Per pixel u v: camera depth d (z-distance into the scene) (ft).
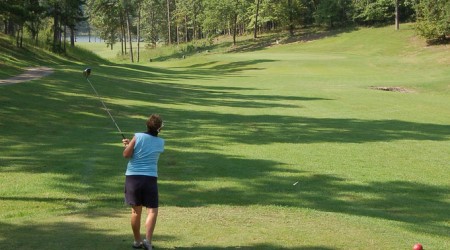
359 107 86.28
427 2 210.38
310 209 30.91
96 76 114.73
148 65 215.72
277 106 85.71
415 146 54.13
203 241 22.97
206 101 90.43
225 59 200.23
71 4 203.21
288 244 22.98
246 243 22.88
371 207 32.78
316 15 287.89
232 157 45.21
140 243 21.50
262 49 261.85
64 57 192.85
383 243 24.07
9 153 43.06
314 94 104.83
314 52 227.81
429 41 213.05
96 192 32.68
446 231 27.94
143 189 20.80
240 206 31.07
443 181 40.16
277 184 37.09
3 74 100.17
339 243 23.54
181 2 366.84
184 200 31.78
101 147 46.78
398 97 101.91
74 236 23.09
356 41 241.55
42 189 32.89
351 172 41.83
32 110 65.05
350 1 283.38
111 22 331.98
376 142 55.88
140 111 73.56
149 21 392.06
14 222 25.44
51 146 46.52
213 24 309.83
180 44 340.80
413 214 31.58
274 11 290.56
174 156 44.52
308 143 54.03
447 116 78.07
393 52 208.74
